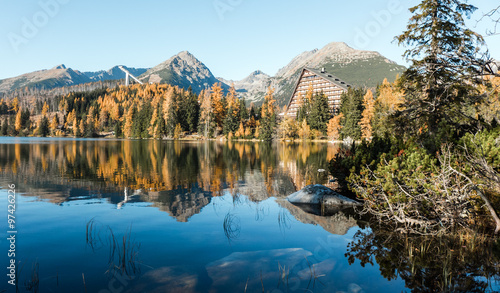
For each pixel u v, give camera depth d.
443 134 8.73
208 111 92.56
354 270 4.23
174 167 17.53
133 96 180.62
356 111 67.88
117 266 4.23
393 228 6.48
